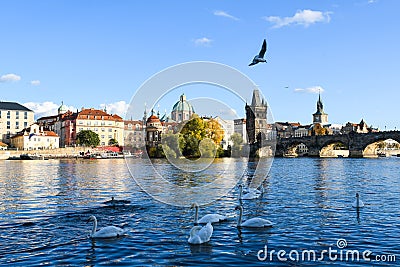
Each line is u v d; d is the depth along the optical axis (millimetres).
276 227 22031
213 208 28344
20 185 44812
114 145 189625
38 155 157875
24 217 24828
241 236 20047
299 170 78062
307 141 185375
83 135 185250
